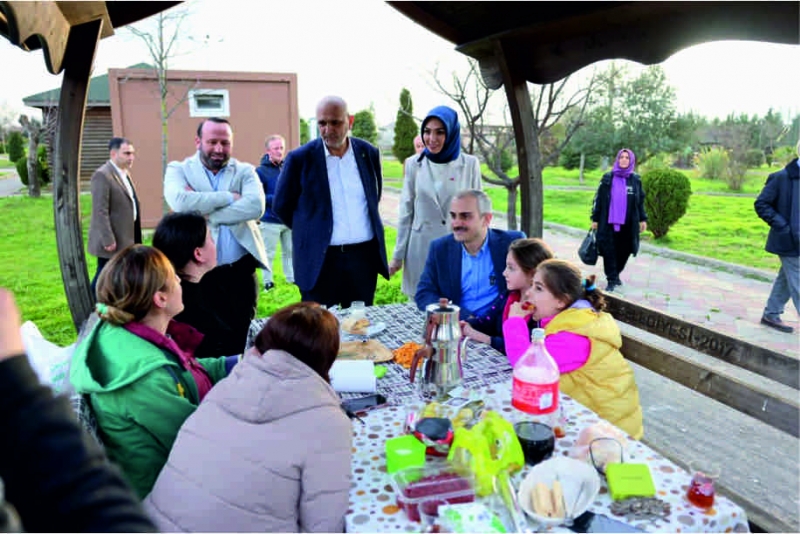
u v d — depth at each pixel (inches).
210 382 75.4
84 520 18.9
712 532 44.5
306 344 54.9
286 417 50.2
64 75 109.0
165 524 48.2
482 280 104.2
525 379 58.8
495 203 493.7
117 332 62.8
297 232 138.6
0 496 16.0
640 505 45.9
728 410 131.5
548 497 45.6
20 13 66.7
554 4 111.4
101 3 97.9
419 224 149.9
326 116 128.7
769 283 259.1
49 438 19.3
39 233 390.0
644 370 157.1
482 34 129.7
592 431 56.1
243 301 135.2
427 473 48.3
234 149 379.2
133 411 59.7
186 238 91.5
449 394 69.9
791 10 78.4
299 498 49.4
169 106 361.1
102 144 430.0
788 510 92.6
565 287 75.5
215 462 48.8
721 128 526.6
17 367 19.9
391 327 99.9
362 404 68.0
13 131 703.7
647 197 369.7
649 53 101.6
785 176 174.6
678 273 281.1
